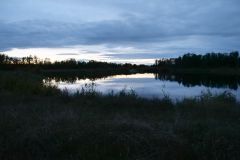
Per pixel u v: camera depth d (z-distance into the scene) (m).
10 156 4.84
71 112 7.21
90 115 7.55
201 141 5.48
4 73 20.41
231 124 7.07
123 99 11.75
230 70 85.44
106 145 5.18
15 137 5.46
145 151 5.05
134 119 7.18
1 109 8.24
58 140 5.36
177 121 6.80
